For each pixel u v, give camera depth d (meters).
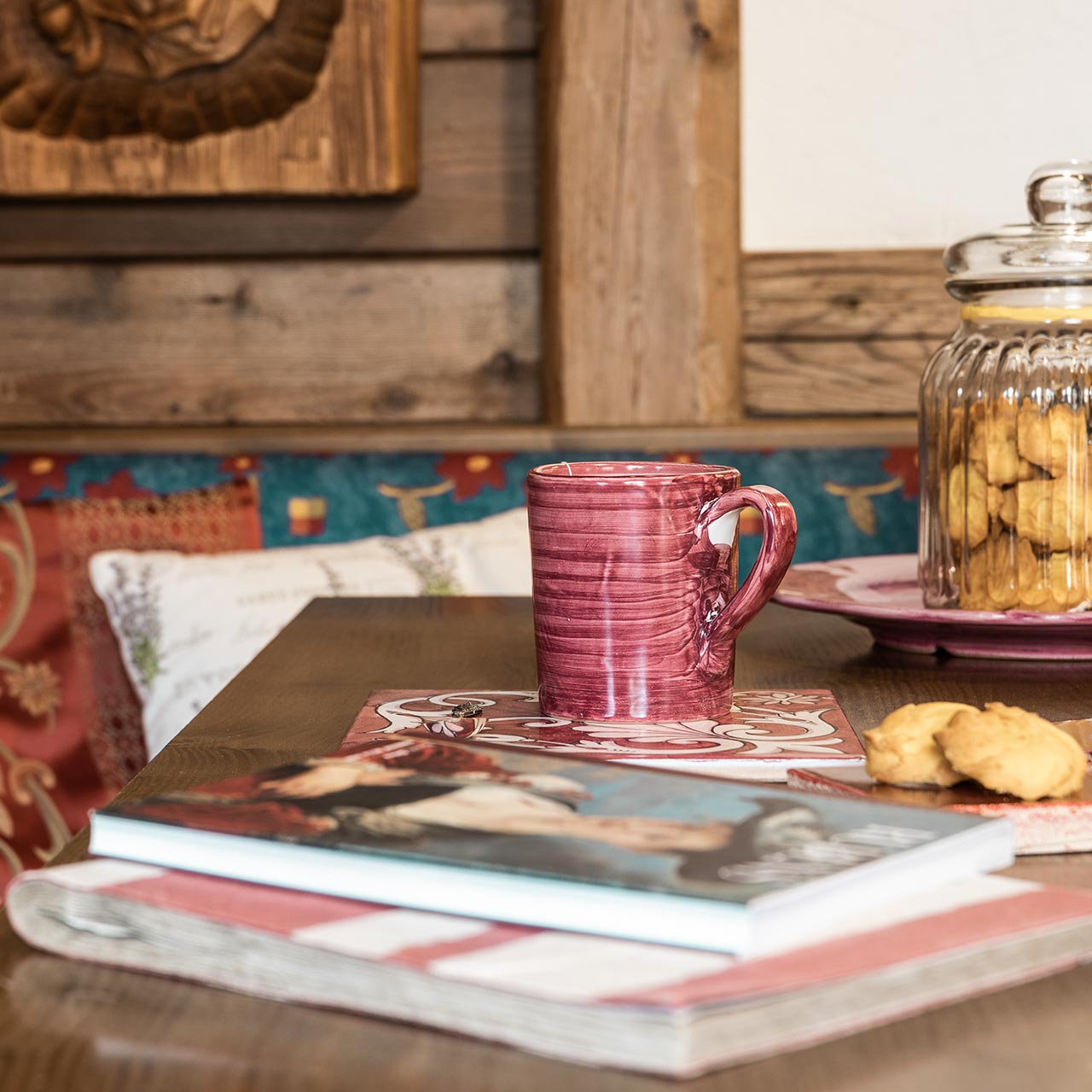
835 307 1.67
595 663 0.57
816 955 0.30
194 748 0.55
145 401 1.73
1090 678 0.69
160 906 0.33
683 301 1.61
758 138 1.65
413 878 0.33
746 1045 0.28
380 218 1.69
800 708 0.60
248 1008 0.31
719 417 1.62
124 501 1.34
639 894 0.30
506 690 0.65
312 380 1.72
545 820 0.35
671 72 1.57
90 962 0.34
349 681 0.69
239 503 1.38
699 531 0.56
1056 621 0.69
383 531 1.51
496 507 1.52
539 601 0.58
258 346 1.72
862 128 1.65
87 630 1.28
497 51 1.66
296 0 1.57
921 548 0.80
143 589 1.19
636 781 0.40
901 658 0.75
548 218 1.62
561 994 0.28
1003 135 1.64
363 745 0.46
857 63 1.64
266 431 1.65
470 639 0.81
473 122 1.68
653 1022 0.27
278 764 0.52
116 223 1.70
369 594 1.24
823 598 0.81
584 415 1.63
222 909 0.33
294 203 1.69
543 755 0.43
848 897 0.32
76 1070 0.29
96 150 1.60
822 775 0.47
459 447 1.58
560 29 1.58
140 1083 0.28
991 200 1.65
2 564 1.29
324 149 1.59
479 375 1.71
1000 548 0.74
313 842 0.34
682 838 0.34
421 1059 0.29
